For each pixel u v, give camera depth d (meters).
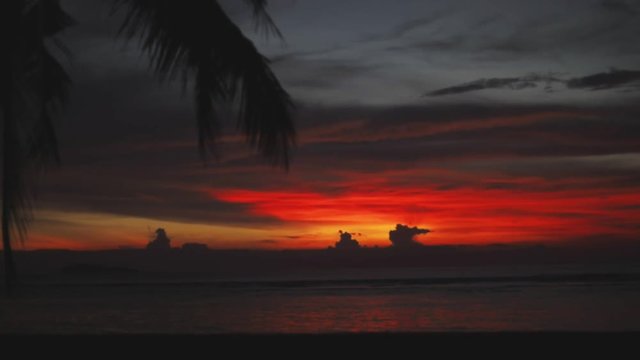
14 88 4.14
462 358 5.38
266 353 5.62
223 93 4.59
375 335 6.09
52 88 5.31
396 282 65.75
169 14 4.50
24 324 22.02
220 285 64.69
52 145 5.02
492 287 45.75
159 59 4.52
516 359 5.33
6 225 4.03
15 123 4.11
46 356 5.60
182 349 5.77
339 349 5.68
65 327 20.55
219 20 4.63
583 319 19.95
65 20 5.26
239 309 27.80
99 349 5.78
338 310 25.84
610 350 5.46
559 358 5.31
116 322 22.44
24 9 4.32
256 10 4.56
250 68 4.63
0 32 4.15
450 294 36.84
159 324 21.25
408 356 5.46
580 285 46.03
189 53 4.53
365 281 72.31
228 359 5.49
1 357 5.55
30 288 60.34
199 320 22.53
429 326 18.62
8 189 4.04
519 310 23.70
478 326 18.42
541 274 83.06
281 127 4.66
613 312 22.25
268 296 39.75
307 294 41.41
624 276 66.69
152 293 47.00
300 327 19.22
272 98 4.67
